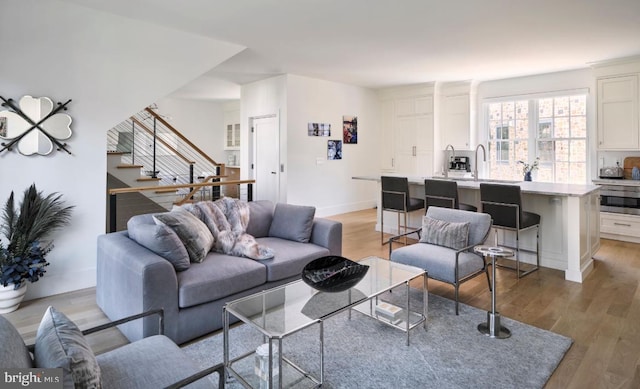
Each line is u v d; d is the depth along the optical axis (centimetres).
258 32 425
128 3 339
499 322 258
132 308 237
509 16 380
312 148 696
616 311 296
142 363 148
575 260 362
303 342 249
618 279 369
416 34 434
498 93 694
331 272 262
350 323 276
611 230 528
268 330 181
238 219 333
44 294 331
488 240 448
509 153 691
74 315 290
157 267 229
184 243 270
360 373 214
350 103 760
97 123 358
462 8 360
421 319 266
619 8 359
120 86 372
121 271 251
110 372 141
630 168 556
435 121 733
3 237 308
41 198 322
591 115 599
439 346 244
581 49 494
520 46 482
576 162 619
